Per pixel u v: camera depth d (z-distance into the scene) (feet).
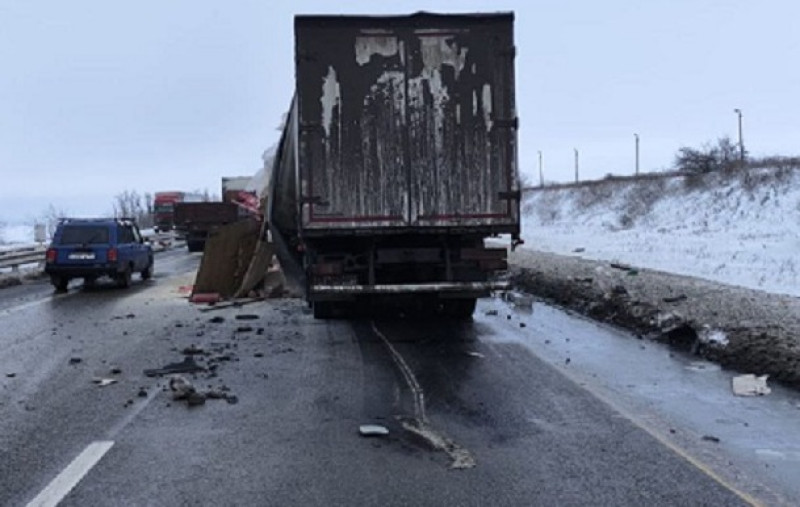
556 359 34.73
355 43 39.93
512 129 40.68
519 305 55.21
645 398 27.30
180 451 21.49
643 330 42.57
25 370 33.30
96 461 20.61
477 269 42.47
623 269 67.46
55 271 70.90
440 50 40.32
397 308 49.34
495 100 40.63
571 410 25.63
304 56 39.68
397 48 40.14
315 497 17.89
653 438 22.40
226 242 62.13
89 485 18.76
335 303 47.88
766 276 62.34
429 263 42.42
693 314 41.47
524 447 21.63
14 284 81.25
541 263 78.89
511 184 40.75
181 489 18.48
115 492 18.30
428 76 40.24
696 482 18.74
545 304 56.34
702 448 21.47
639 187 183.52
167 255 131.13
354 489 18.39
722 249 91.30
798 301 44.29
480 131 40.57
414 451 21.36
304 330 44.37
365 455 21.03
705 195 150.00
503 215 40.75
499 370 32.37
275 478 19.22
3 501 17.75
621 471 19.56
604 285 56.85
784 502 17.42
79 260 70.95
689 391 28.37
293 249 49.32
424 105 40.24
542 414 25.17
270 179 51.78
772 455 20.86
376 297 46.11
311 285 41.45
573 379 30.48
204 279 61.57
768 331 35.42
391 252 41.93
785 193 131.54
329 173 39.88
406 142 40.22
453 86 40.34
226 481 19.02
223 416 25.23
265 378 31.14
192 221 137.28
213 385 29.84
